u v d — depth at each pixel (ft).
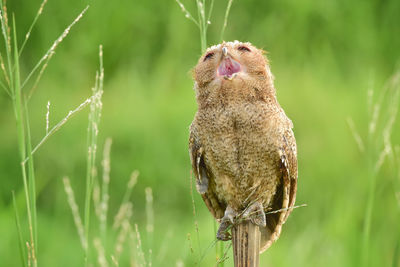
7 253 61.98
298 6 90.33
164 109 76.13
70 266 62.49
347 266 59.82
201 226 64.08
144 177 71.15
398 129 72.90
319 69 87.66
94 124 31.76
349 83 87.66
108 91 81.35
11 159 74.59
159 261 53.11
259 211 34.71
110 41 85.25
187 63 84.38
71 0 83.82
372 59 92.02
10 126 76.74
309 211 70.64
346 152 74.74
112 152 72.69
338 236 63.36
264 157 36.09
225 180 36.68
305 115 78.69
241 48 36.96
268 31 88.33
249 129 35.70
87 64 84.12
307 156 75.56
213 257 59.31
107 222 68.18
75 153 72.13
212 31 85.66
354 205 67.51
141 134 73.36
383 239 64.49
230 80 35.53
